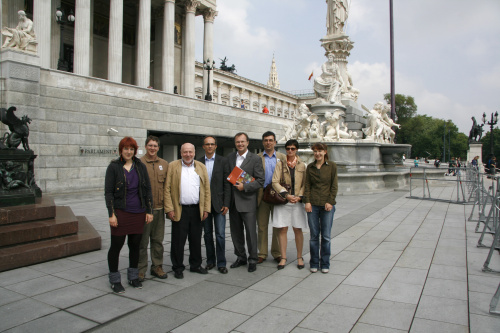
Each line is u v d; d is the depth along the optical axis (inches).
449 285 204.8
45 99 727.7
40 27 888.9
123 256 272.4
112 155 850.1
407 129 3454.7
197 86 2018.9
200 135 1146.0
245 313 172.2
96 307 179.5
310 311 173.5
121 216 199.3
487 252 273.6
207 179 229.3
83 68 972.6
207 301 187.0
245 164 236.5
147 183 209.3
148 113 963.3
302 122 723.4
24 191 288.8
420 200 571.5
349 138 741.3
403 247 290.7
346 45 949.2
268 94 2667.3
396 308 175.3
